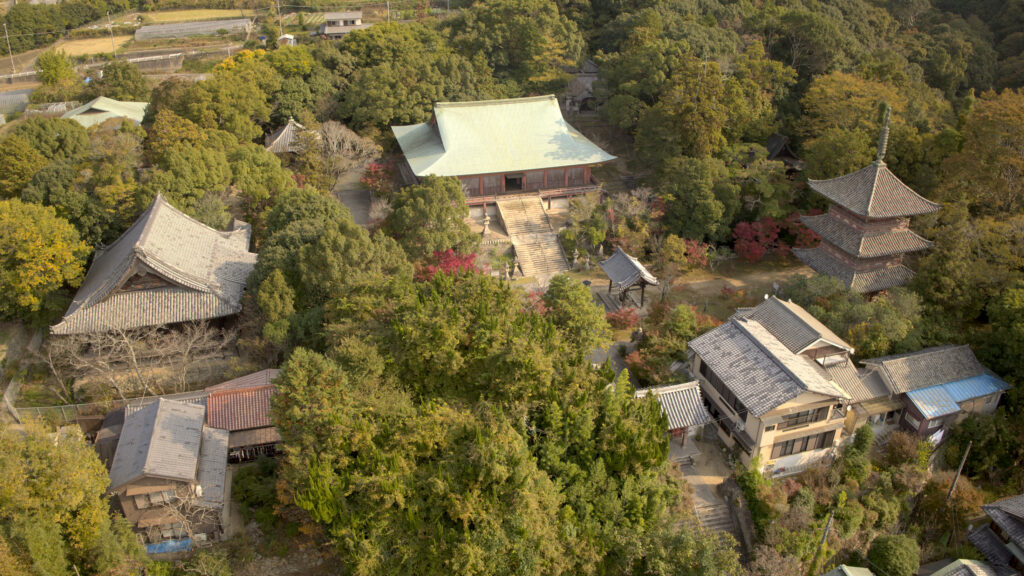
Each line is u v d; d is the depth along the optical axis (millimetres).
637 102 81312
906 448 46406
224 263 56344
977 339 53469
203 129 70125
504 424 35500
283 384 37000
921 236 61156
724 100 73688
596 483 37125
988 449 48875
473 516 32250
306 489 34906
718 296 63969
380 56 92625
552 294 50219
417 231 61094
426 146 76438
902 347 52344
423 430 35094
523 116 77812
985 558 43281
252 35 129000
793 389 43438
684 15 97875
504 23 95562
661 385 48469
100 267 55781
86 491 34094
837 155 66312
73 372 51031
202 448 41500
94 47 123812
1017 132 59531
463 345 41188
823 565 41219
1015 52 106562
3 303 51531
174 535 39062
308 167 73125
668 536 35625
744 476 43125
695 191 66812
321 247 51219
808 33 87125
